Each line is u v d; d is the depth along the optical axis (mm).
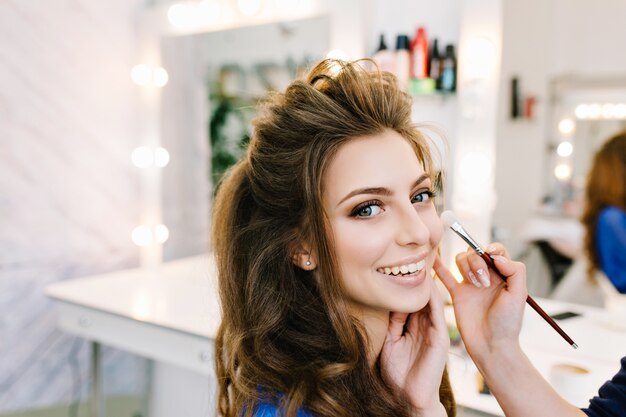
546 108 1376
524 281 765
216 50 2018
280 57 1864
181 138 2160
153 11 2184
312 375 686
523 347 1319
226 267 802
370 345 768
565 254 1386
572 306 1390
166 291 1897
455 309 808
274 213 743
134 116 2316
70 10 2070
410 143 755
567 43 1330
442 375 854
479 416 1034
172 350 1564
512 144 1444
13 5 1914
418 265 705
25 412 2137
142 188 2293
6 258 1999
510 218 1465
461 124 1521
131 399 2406
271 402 681
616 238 1313
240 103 1977
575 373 1050
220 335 835
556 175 1381
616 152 1295
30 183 2023
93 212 2223
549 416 732
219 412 841
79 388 2297
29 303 2084
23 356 2105
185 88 2121
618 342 1283
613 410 724
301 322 741
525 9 1386
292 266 753
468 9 1480
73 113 2117
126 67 2262
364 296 701
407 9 1634
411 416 756
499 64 1445
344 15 1704
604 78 1293
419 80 1551
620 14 1255
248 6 1903
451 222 791
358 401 704
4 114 1930
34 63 1988
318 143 688
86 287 1941
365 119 688
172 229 2229
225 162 2037
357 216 687
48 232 2096
